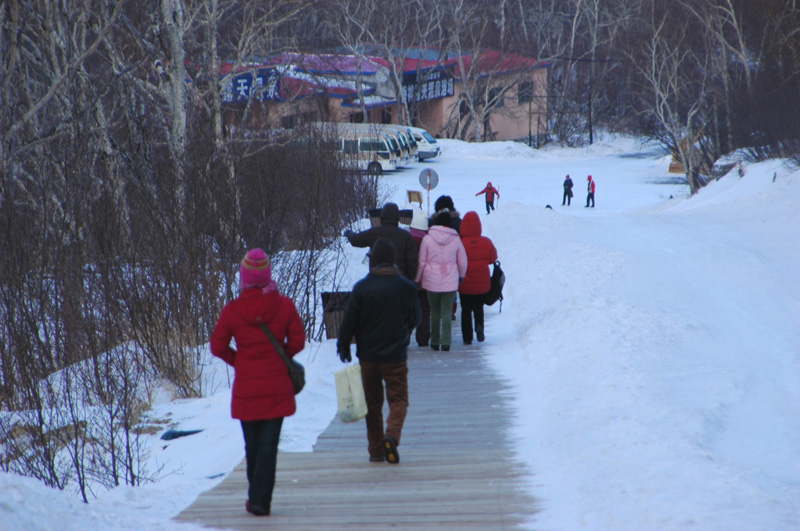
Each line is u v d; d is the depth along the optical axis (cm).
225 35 7681
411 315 2417
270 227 5197
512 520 1877
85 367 3769
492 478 2234
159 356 3978
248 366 1902
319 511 1967
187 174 4862
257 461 1912
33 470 2859
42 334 4003
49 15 5472
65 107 5384
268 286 1917
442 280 4141
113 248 4312
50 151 4825
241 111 7294
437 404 3180
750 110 15438
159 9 6262
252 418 1892
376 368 2394
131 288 4141
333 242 7106
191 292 4391
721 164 16462
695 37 18950
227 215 4722
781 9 15950
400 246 3716
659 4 19812
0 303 3828
